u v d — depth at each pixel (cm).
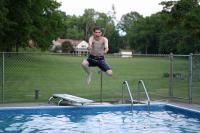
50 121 1230
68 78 2858
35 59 5388
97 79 2728
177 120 1267
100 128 1124
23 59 4750
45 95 1792
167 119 1286
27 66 4278
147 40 13350
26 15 3912
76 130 1091
